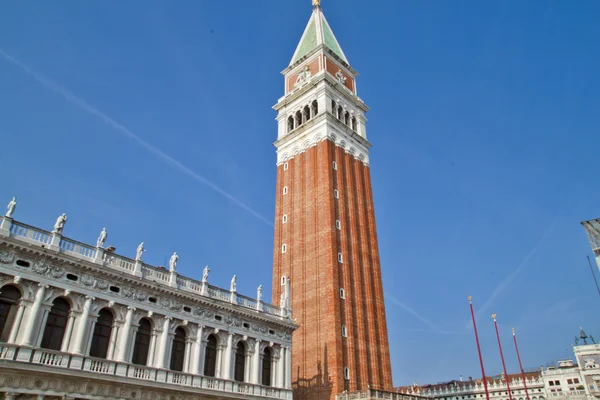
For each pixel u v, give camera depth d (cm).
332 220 7612
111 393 3753
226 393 4572
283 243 8194
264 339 5278
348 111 9394
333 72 9594
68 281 3784
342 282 7238
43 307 3584
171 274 4597
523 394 10262
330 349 6562
